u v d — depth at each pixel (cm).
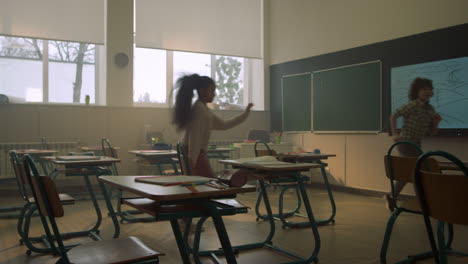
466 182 127
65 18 573
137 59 653
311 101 639
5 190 534
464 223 130
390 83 518
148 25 627
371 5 547
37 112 554
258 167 220
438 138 464
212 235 321
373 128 539
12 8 541
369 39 550
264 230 341
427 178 139
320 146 623
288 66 688
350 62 575
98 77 628
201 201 136
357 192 561
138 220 370
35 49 586
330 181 603
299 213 416
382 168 528
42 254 271
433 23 472
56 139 565
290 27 684
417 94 410
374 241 304
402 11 507
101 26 598
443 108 458
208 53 679
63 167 534
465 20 441
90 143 585
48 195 136
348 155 575
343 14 588
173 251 276
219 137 681
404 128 409
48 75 595
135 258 132
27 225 268
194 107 291
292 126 675
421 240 305
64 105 570
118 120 603
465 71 438
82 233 319
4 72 569
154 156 396
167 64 675
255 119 715
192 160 284
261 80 734
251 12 722
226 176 139
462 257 262
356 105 564
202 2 673
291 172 250
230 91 738
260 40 731
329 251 278
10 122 539
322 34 622
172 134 639
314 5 637
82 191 575
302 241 305
